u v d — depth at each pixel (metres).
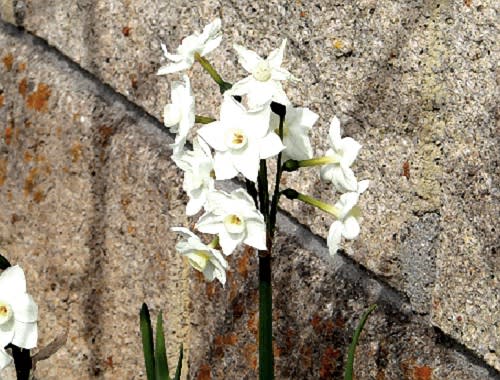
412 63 0.58
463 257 0.57
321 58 0.63
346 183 0.47
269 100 0.45
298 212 0.66
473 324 0.57
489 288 0.56
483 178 0.56
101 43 0.82
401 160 0.60
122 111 0.82
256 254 0.70
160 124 0.79
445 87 0.57
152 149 0.79
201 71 0.72
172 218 0.76
